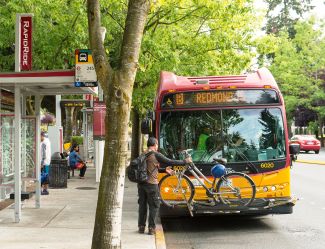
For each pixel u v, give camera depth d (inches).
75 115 1724.9
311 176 874.1
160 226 418.0
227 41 723.4
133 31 257.4
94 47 263.7
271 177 408.8
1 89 485.4
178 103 419.5
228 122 416.8
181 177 402.9
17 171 414.0
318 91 2064.5
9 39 606.9
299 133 2878.9
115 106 253.8
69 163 813.9
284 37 2220.7
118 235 254.1
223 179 401.4
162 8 671.1
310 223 448.8
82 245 328.5
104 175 254.2
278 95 418.6
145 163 374.0
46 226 397.1
